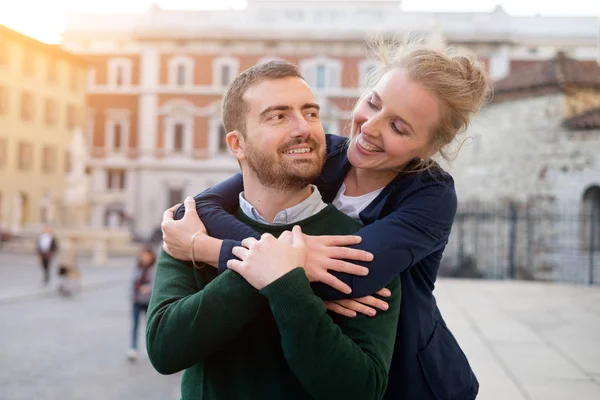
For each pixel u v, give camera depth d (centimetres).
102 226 4528
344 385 151
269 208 183
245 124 176
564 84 1853
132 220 4469
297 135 171
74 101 4584
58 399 682
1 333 1086
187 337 158
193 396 175
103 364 863
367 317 165
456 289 1320
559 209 1878
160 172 4503
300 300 151
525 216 1920
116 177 4606
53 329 1140
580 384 523
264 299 160
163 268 182
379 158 189
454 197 193
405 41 200
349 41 4344
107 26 4616
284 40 4403
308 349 150
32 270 2309
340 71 4347
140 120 4531
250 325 171
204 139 4491
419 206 182
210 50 4491
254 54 4462
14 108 4112
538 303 1078
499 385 517
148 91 4519
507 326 825
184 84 4516
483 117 2028
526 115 1944
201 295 160
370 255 167
